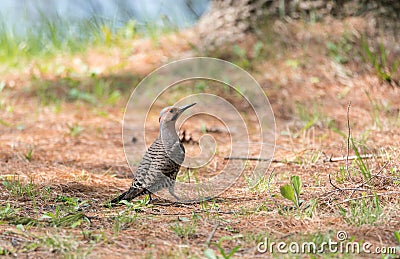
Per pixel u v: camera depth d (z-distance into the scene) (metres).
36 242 6.79
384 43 17.00
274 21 18.20
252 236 7.04
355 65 16.59
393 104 14.95
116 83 17.44
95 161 11.73
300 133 13.38
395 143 11.64
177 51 18.70
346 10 17.89
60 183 9.75
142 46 19.62
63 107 16.09
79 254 6.46
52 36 21.17
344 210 7.80
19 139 13.27
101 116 15.43
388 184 8.86
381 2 17.53
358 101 15.27
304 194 8.70
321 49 17.20
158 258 6.45
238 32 18.28
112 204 8.48
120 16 21.77
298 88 16.05
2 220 7.55
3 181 9.58
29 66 19.47
